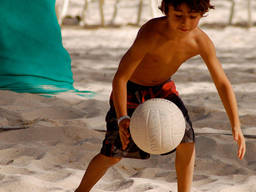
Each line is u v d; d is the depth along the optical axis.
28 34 20.41
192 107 17.66
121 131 8.16
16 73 19.88
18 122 15.52
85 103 18.58
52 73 20.72
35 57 20.45
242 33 50.78
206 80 25.23
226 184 10.65
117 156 8.77
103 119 16.33
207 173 11.71
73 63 30.86
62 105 18.03
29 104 17.75
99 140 13.84
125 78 8.51
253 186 10.57
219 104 18.80
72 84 21.62
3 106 16.88
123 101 8.38
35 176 10.81
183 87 23.02
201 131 14.76
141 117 7.92
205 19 60.88
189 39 8.42
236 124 8.41
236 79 25.23
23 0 20.59
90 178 9.09
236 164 12.28
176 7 7.52
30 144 13.50
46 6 21.12
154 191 10.02
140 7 59.16
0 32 20.02
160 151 7.93
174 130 7.90
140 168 12.16
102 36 49.00
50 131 14.41
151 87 9.19
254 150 13.05
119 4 77.69
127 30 54.03
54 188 9.89
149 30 8.41
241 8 71.94
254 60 33.22
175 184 10.80
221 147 13.25
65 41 44.78
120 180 10.84
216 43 43.34
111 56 35.38
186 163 8.70
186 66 30.47
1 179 10.23
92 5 77.06
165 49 8.49
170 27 8.26
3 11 20.12
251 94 21.36
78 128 14.56
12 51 20.06
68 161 12.30
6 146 13.06
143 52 8.45
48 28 21.02
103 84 23.66
